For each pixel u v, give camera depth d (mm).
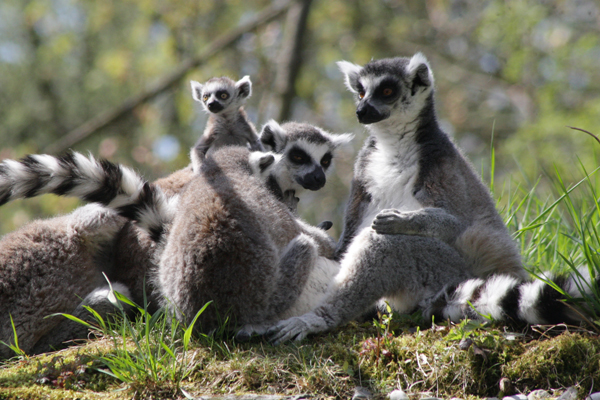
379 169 10180
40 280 8820
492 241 8820
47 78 31969
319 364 7059
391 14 35750
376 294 8227
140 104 28094
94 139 30297
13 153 29547
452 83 35438
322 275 8758
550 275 7570
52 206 26859
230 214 7664
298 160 13836
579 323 7344
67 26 33250
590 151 23125
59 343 8711
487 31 29828
